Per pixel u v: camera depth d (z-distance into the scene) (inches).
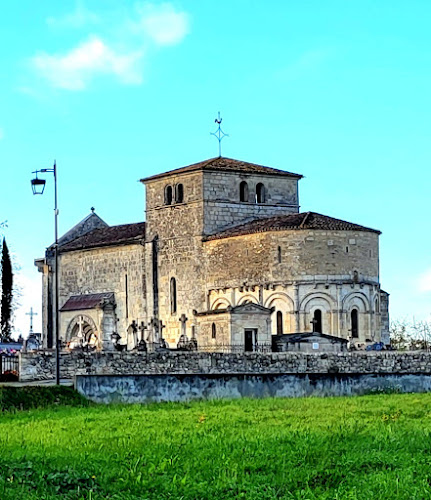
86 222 6422.2
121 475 1975.9
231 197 5610.2
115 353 3789.4
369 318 5206.7
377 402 3287.4
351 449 2212.1
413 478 1964.8
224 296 5364.2
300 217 5260.8
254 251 5241.1
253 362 3941.9
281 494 1905.8
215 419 2790.4
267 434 2434.8
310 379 3661.4
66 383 3474.4
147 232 5767.7
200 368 3868.1
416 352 4124.0
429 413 2938.0
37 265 6289.4
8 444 2306.8
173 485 1920.5
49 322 6161.4
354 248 5187.0
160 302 5679.1
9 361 3969.0
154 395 3390.7
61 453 2171.5
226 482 1936.5
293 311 5108.3
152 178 5753.0
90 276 6023.6
